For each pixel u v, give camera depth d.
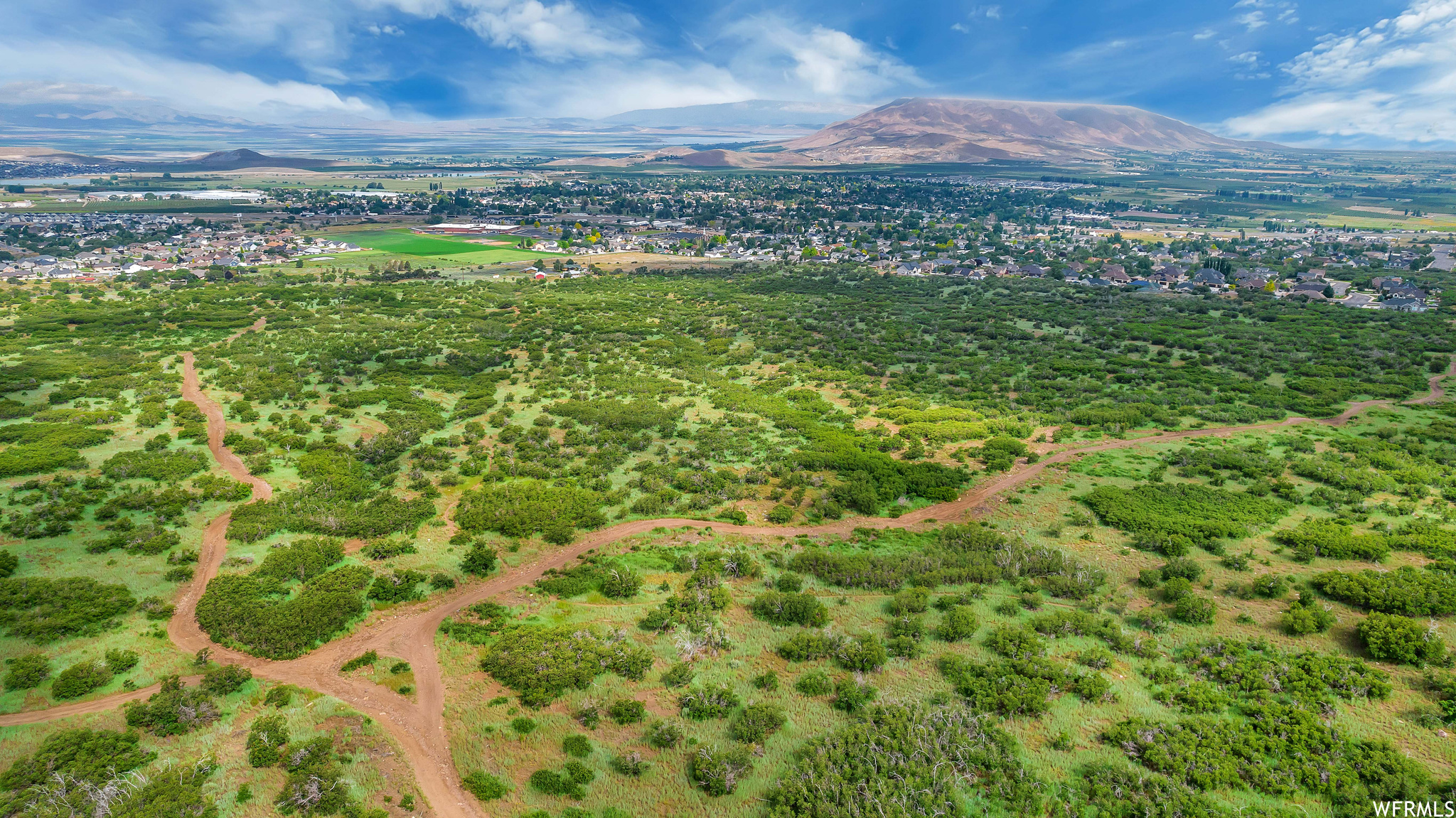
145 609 49.81
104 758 37.50
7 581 51.59
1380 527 60.31
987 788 35.66
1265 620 48.47
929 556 57.69
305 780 36.44
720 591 53.03
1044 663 43.88
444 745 39.50
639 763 37.91
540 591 53.94
